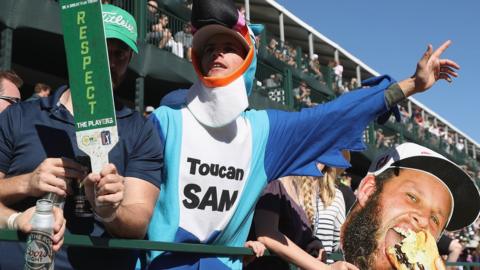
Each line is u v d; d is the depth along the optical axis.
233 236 2.05
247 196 2.08
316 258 2.29
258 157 2.11
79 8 1.46
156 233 1.89
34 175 1.45
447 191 2.55
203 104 2.00
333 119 2.21
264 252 2.13
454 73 2.21
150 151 1.75
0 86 3.52
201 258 1.89
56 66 8.34
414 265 2.44
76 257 1.65
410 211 2.51
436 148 18.98
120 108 1.78
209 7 1.99
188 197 1.93
